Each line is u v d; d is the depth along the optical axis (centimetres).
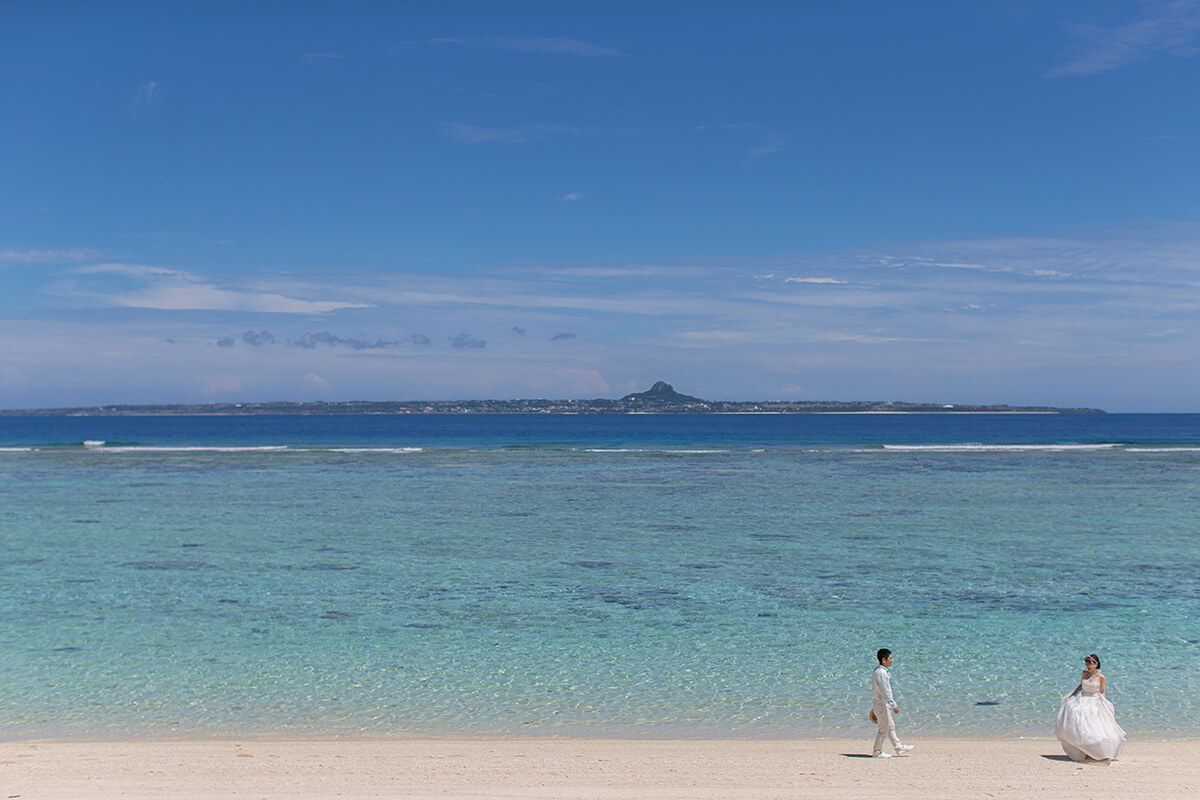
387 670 1474
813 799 870
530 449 8694
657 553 2664
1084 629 1750
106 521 3375
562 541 2895
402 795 884
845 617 1856
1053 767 988
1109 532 3075
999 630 1744
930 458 7200
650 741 1120
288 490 4594
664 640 1669
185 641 1658
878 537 2973
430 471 5856
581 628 1764
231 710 1271
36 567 2427
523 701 1313
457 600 2022
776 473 5672
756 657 1552
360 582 2228
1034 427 19000
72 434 15325
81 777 948
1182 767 984
